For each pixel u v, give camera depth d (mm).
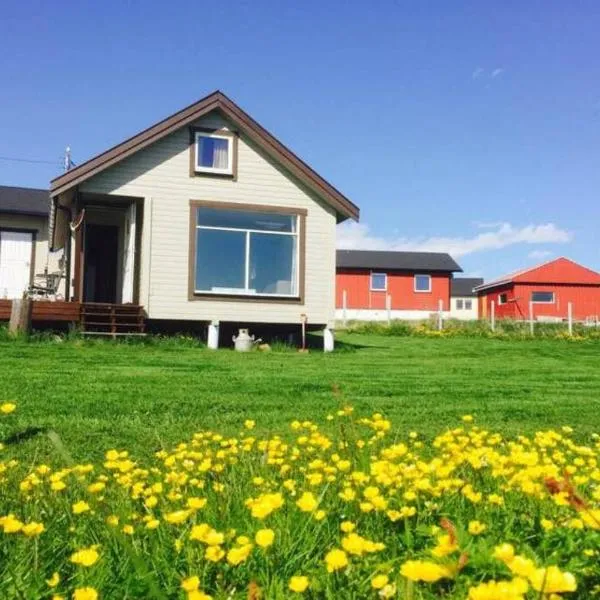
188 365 10039
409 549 2111
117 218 18828
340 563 1688
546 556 2061
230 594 1886
